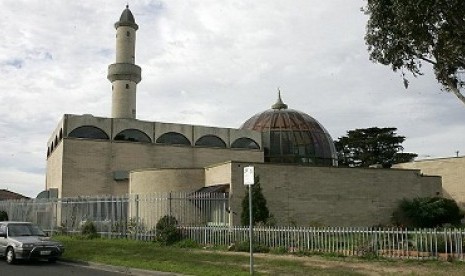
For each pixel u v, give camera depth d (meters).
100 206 27.19
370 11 16.89
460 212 34.50
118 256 18.09
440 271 14.09
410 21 15.60
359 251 17.53
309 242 19.06
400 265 15.34
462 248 16.59
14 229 18.64
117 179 39.62
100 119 40.31
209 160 43.84
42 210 31.70
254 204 25.55
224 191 27.50
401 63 17.47
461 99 17.47
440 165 44.38
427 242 17.06
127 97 47.53
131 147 40.97
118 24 48.84
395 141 67.69
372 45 17.48
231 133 45.38
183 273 14.05
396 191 32.12
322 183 29.89
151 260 16.86
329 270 14.35
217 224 24.41
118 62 48.19
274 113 49.50
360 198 30.86
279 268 14.79
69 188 38.19
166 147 42.31
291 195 28.88
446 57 16.50
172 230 22.39
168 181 31.00
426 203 31.14
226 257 17.44
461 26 15.61
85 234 26.34
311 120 49.53
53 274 14.59
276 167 28.75
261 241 20.30
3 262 17.94
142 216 26.12
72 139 38.88
